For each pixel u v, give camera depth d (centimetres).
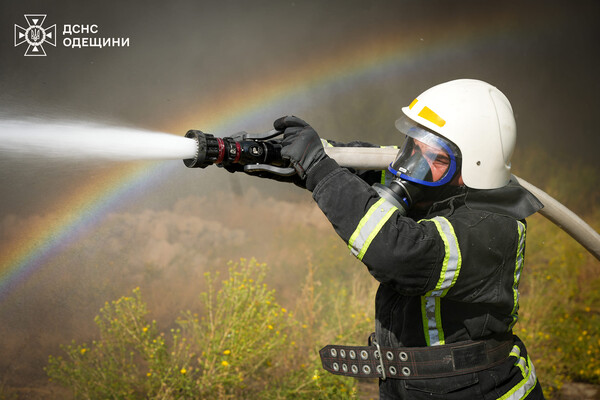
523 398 175
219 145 168
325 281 461
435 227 155
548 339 401
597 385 372
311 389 312
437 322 168
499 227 164
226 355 304
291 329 370
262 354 327
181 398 297
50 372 306
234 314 313
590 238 211
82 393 297
